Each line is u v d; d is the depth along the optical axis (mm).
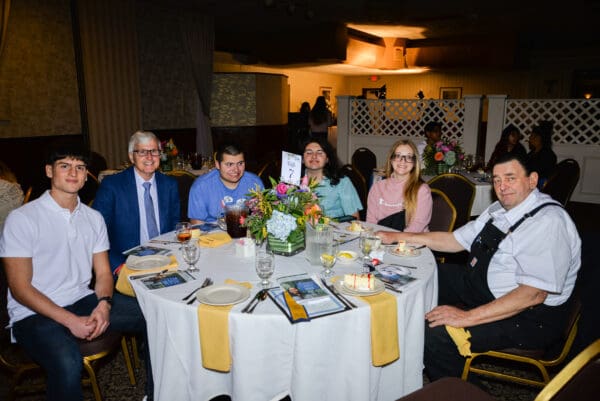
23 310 1981
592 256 2092
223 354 1609
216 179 2914
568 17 8953
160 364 1750
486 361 2680
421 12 8648
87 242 2168
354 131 8953
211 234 2457
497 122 7590
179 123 8508
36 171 6078
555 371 2518
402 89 16078
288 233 2070
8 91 5676
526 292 1905
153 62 7836
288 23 9906
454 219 2932
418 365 1924
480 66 11328
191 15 8438
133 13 7309
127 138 7434
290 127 10664
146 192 2770
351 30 10398
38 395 2324
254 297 1690
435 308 2051
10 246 1900
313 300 1669
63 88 6379
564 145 7230
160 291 1761
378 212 3102
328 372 1666
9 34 5637
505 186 2023
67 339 1909
